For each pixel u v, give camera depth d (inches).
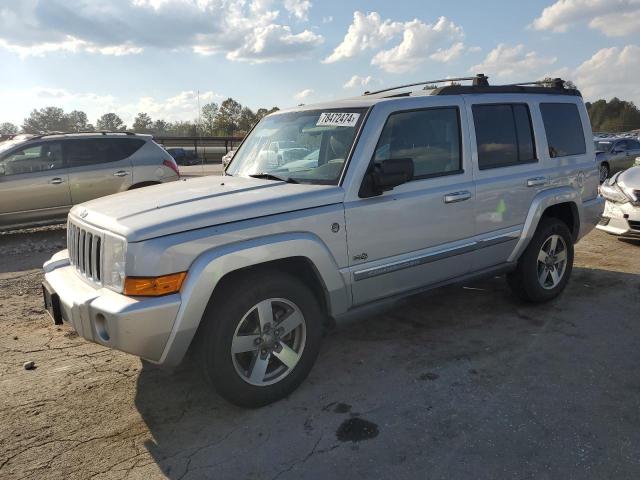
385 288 150.5
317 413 128.0
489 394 134.6
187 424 125.0
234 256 119.0
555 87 209.0
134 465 109.7
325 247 134.6
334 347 166.1
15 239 368.8
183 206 126.2
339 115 155.5
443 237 161.0
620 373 144.6
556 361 152.6
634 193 281.7
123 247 114.2
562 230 198.2
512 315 190.2
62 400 136.9
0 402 135.8
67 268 143.6
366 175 142.4
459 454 109.9
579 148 210.8
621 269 247.4
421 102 158.1
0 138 477.1
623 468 104.1
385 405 130.7
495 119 178.5
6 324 192.2
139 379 148.3
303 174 151.2
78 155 366.3
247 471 106.9
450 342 167.9
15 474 107.0
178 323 113.7
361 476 104.1
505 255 182.2
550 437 115.0
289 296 130.3
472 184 167.6
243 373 126.8
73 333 183.0
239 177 165.8
